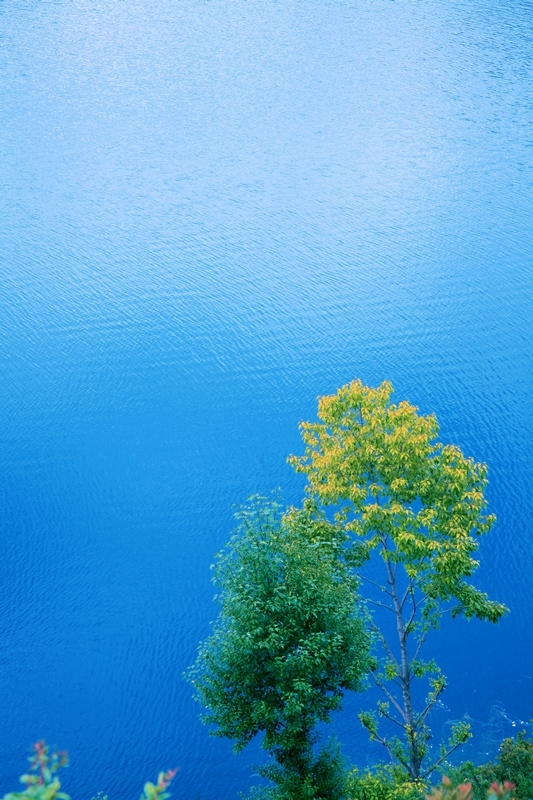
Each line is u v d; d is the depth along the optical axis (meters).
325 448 31.30
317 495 32.22
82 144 139.38
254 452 65.56
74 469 64.81
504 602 49.53
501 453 62.59
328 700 29.94
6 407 72.62
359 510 30.62
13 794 6.80
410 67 168.00
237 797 38.38
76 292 91.69
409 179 120.44
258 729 30.38
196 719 43.41
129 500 61.34
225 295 89.75
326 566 30.31
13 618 50.81
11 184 123.88
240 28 198.88
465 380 72.75
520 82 156.88
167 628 49.72
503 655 46.47
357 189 117.69
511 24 189.88
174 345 81.12
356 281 91.88
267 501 31.61
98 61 178.75
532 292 87.69
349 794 29.31
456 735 32.31
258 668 29.62
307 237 103.31
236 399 72.44
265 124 145.38
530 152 127.44
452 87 156.25
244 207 113.44
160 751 41.41
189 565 54.78
